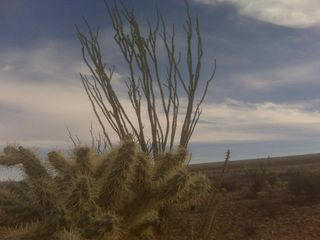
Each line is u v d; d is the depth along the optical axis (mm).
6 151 7598
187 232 9883
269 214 11461
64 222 6449
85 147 7402
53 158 7480
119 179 6930
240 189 16125
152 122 11164
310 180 13328
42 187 6633
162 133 11188
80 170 7246
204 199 12062
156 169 7566
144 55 11484
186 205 7898
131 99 11336
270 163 31203
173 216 10508
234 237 10031
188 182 7316
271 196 13242
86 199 6555
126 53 11602
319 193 13039
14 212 7129
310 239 9547
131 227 7438
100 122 11391
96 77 11734
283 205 12266
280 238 9734
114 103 11383
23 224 7094
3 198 7297
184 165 7715
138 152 7285
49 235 6422
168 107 11359
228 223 10992
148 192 7332
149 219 7938
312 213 11250
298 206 12195
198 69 11516
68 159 7555
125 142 7086
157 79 11523
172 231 9734
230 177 19266
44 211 6625
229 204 12844
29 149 7586
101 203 6977
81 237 6324
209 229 9406
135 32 11727
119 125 11266
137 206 7340
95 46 11898
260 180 14867
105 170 7293
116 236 6848
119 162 6957
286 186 14633
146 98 11250
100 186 7035
